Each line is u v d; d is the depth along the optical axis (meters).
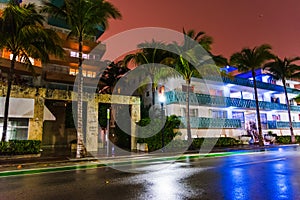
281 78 33.59
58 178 8.77
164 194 6.11
